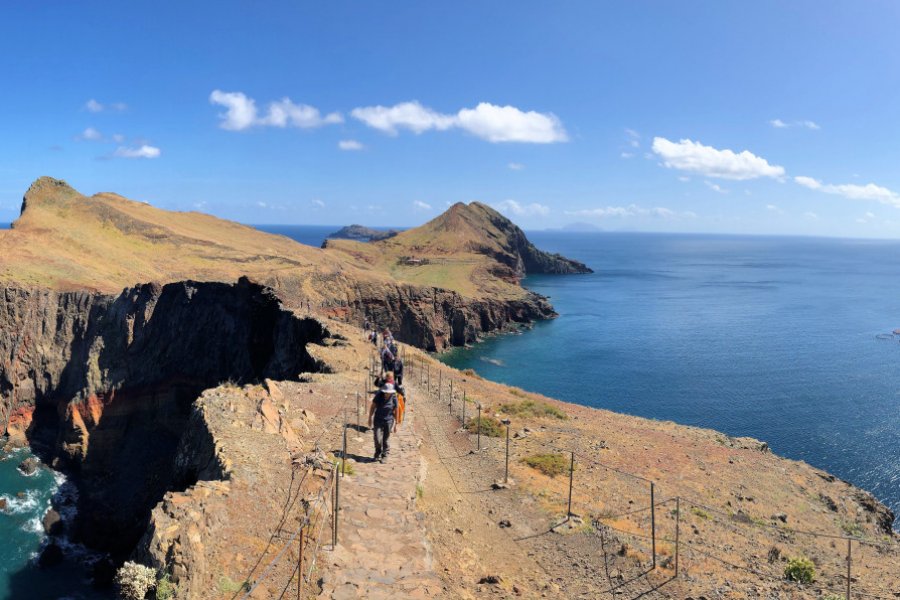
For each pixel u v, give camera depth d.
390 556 10.61
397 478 14.57
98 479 67.88
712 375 95.06
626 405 79.25
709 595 13.17
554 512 17.98
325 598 8.94
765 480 26.22
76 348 81.75
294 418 18.17
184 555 8.32
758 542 18.17
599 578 13.84
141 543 8.86
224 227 174.88
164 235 129.50
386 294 131.88
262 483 11.38
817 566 16.55
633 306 181.38
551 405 38.19
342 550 10.50
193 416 16.02
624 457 25.97
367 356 39.91
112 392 78.19
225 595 8.30
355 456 15.89
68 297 82.62
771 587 14.18
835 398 81.31
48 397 79.56
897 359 106.06
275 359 62.62
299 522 10.76
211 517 9.45
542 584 12.84
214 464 12.07
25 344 78.44
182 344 83.31
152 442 78.69
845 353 111.12
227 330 83.38
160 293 83.44
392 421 15.96
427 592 9.59
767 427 69.56
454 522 14.96
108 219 125.19
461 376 46.22
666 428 37.09
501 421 29.45
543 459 23.39
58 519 52.00
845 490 28.25
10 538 48.94
